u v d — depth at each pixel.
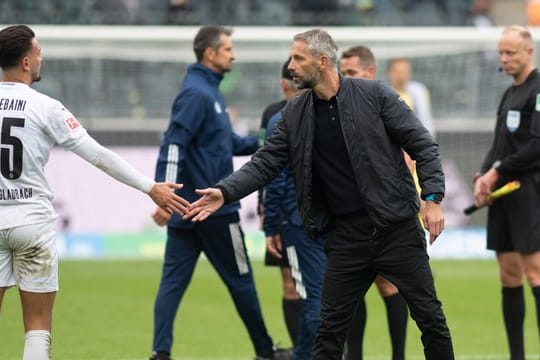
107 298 37.22
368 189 18.41
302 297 23.86
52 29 48.38
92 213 48.84
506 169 25.16
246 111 51.69
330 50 18.58
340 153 18.72
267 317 34.28
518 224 25.39
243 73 51.56
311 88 18.77
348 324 19.27
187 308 35.84
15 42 18.61
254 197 49.00
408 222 18.73
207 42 25.38
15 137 18.34
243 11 61.66
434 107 52.00
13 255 18.92
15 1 58.50
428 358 19.20
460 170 51.38
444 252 50.62
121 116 50.41
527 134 25.27
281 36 48.66
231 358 27.20
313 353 19.38
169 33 48.88
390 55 51.88
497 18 67.38
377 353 28.09
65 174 48.62
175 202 19.02
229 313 34.88
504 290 26.16
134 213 49.38
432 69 51.97
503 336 30.86
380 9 64.38
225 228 25.08
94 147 18.75
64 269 44.62
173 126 24.89
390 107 18.56
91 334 30.30
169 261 25.28
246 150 27.27
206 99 25.05
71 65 50.47
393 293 24.19
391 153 18.56
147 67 51.00
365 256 18.86
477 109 52.00
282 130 19.28
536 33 48.75
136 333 30.58
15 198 18.50
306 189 18.83
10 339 29.22
